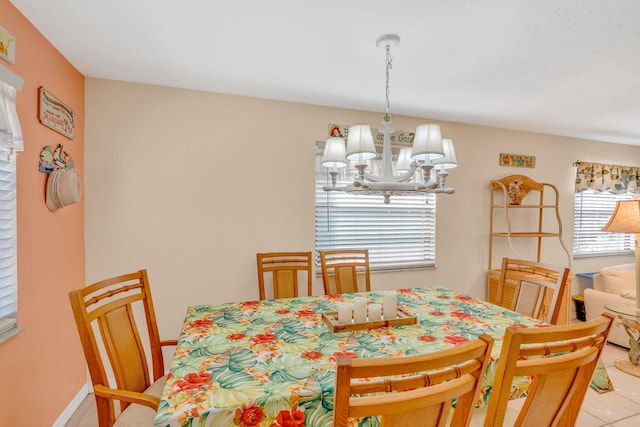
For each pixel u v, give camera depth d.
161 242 2.47
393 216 3.20
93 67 2.15
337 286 2.46
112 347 1.35
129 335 1.48
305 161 2.84
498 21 1.61
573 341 0.95
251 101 2.68
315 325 1.63
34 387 1.69
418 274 3.26
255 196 2.70
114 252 2.37
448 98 2.68
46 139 1.82
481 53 1.93
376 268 3.10
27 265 1.64
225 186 2.61
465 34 1.73
